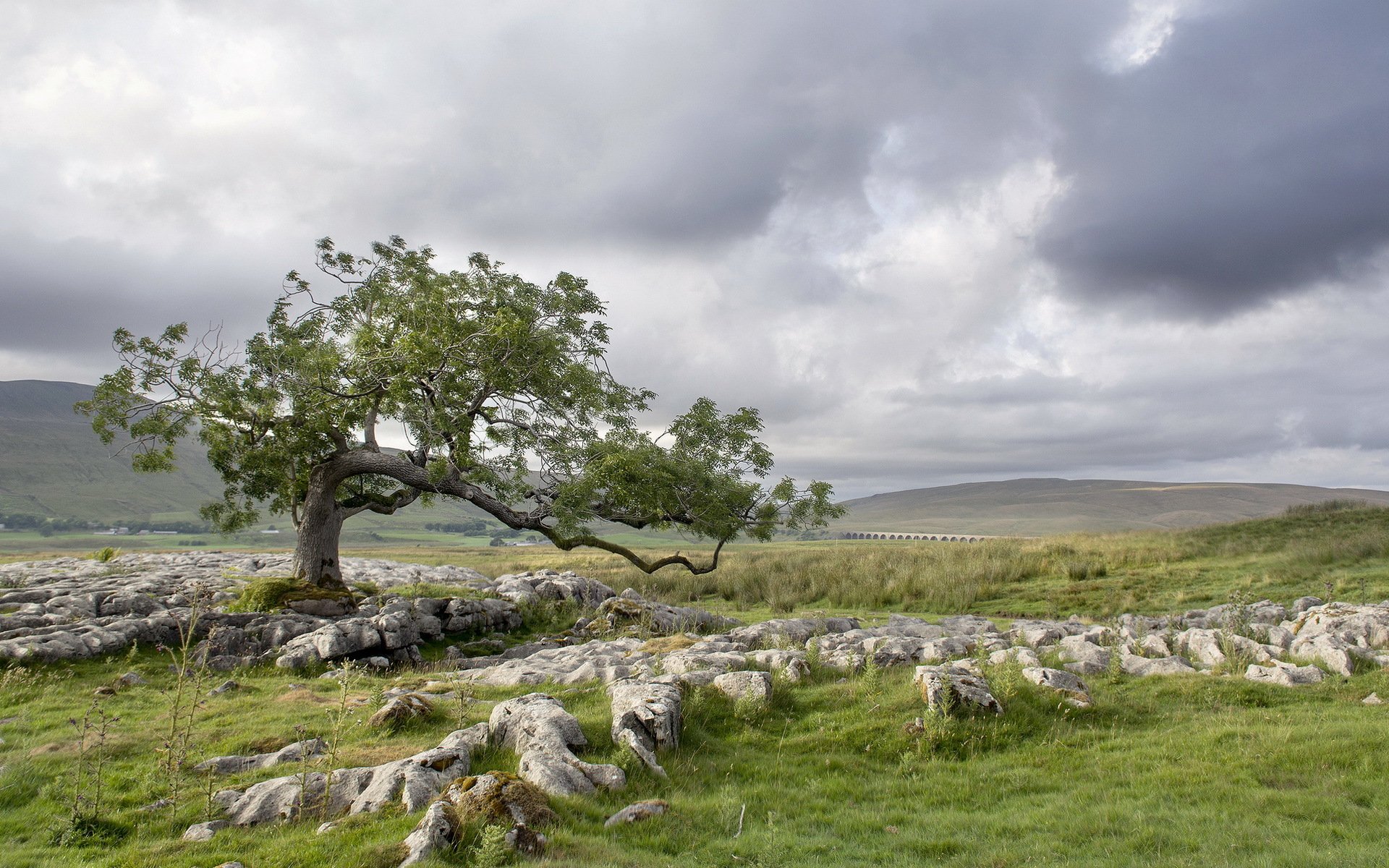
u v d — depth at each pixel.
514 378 23.39
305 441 22.72
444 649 20.89
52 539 182.12
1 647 14.93
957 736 10.43
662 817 7.72
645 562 23.22
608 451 23.23
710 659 14.23
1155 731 10.52
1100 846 7.01
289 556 36.03
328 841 6.76
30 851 6.82
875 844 7.36
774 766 9.80
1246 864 6.32
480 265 24.81
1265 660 13.55
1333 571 25.59
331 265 24.22
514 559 64.38
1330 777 8.27
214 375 21.91
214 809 7.68
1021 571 31.69
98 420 21.17
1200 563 29.56
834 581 33.72
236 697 13.27
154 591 21.97
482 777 7.38
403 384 20.97
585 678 14.19
